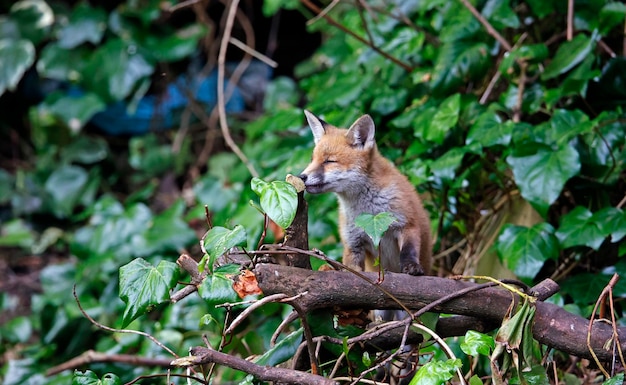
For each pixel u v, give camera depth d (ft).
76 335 42.65
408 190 27.81
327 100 38.88
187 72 60.59
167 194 58.59
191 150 60.95
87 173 59.57
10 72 57.62
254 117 60.18
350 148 27.81
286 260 22.66
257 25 63.26
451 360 19.58
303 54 64.39
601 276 29.35
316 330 22.18
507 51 35.81
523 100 34.60
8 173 61.82
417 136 33.37
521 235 29.94
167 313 36.52
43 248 56.85
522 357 20.81
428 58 38.32
